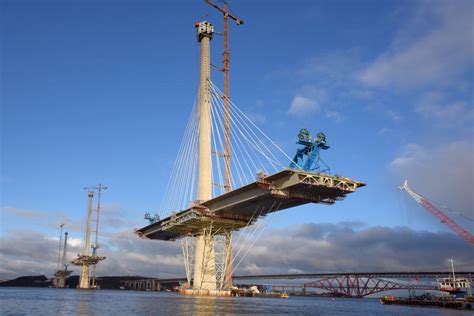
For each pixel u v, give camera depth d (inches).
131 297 5408.5
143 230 6092.5
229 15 6412.4
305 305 4803.2
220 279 4950.8
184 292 5457.7
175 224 4852.4
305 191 3663.9
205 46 5669.3
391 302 5561.0
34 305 3467.0
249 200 3929.6
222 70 6220.5
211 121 5388.8
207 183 5103.3
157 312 2731.3
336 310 3902.6
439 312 3745.1
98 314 2586.1
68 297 5349.4
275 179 3577.8
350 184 3585.1
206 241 4889.3
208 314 2586.1
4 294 6269.7
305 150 4047.7
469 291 5029.5
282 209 4264.3
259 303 4271.7
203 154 5191.9
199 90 5531.5
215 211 4493.1
